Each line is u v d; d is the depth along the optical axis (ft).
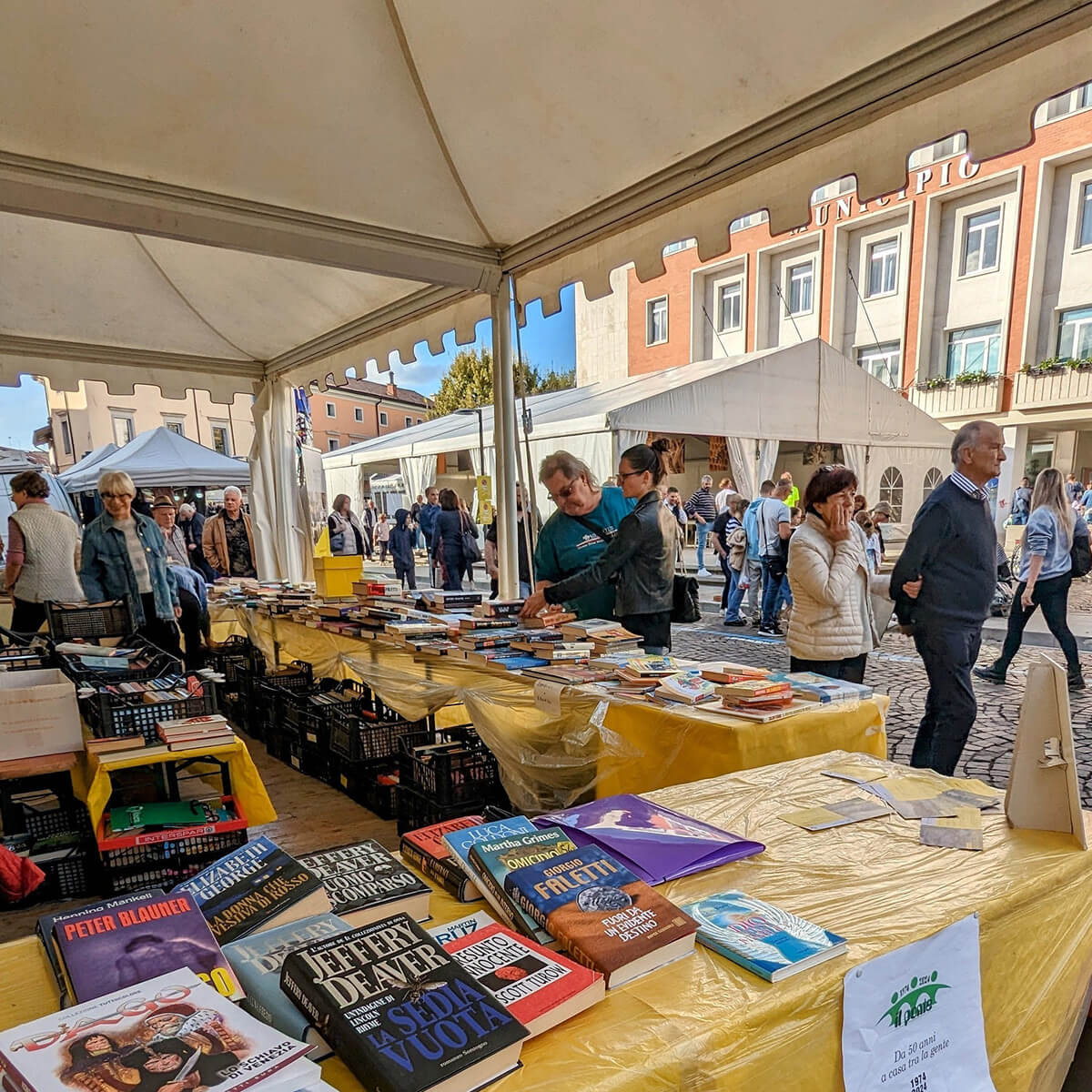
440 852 3.64
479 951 2.73
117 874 7.67
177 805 8.21
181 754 7.89
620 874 3.22
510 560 12.14
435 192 9.33
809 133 6.82
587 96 7.32
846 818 4.18
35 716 8.12
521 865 3.23
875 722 6.47
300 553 20.39
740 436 25.62
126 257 13.07
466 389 99.25
